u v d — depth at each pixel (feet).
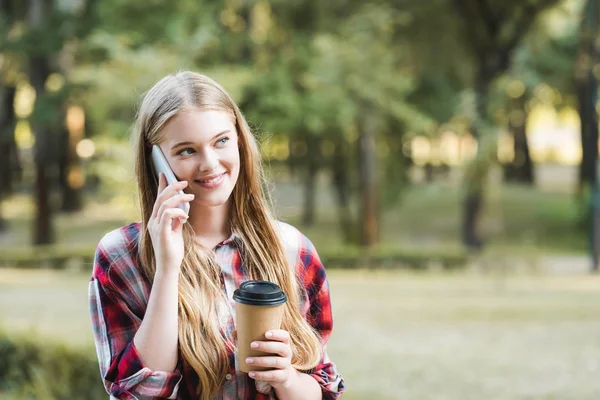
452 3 76.38
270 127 72.90
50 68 81.66
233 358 5.50
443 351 31.30
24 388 17.47
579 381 25.76
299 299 6.02
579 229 94.99
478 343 32.86
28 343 18.12
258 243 5.87
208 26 69.15
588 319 38.34
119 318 5.54
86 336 20.97
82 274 61.05
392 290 52.70
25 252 68.28
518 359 29.22
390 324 38.14
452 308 43.39
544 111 136.67
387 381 25.77
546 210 105.91
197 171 5.48
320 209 116.57
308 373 5.82
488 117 76.69
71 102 81.30
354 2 80.59
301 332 5.78
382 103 73.72
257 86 73.87
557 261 73.67
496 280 59.31
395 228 101.24
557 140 189.98
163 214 5.26
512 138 131.03
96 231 98.37
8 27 83.20
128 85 58.80
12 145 137.59
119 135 57.00
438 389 24.80
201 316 5.49
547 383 25.41
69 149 109.09
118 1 71.67
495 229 95.71
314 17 83.71
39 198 84.99
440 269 66.44
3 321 20.85
